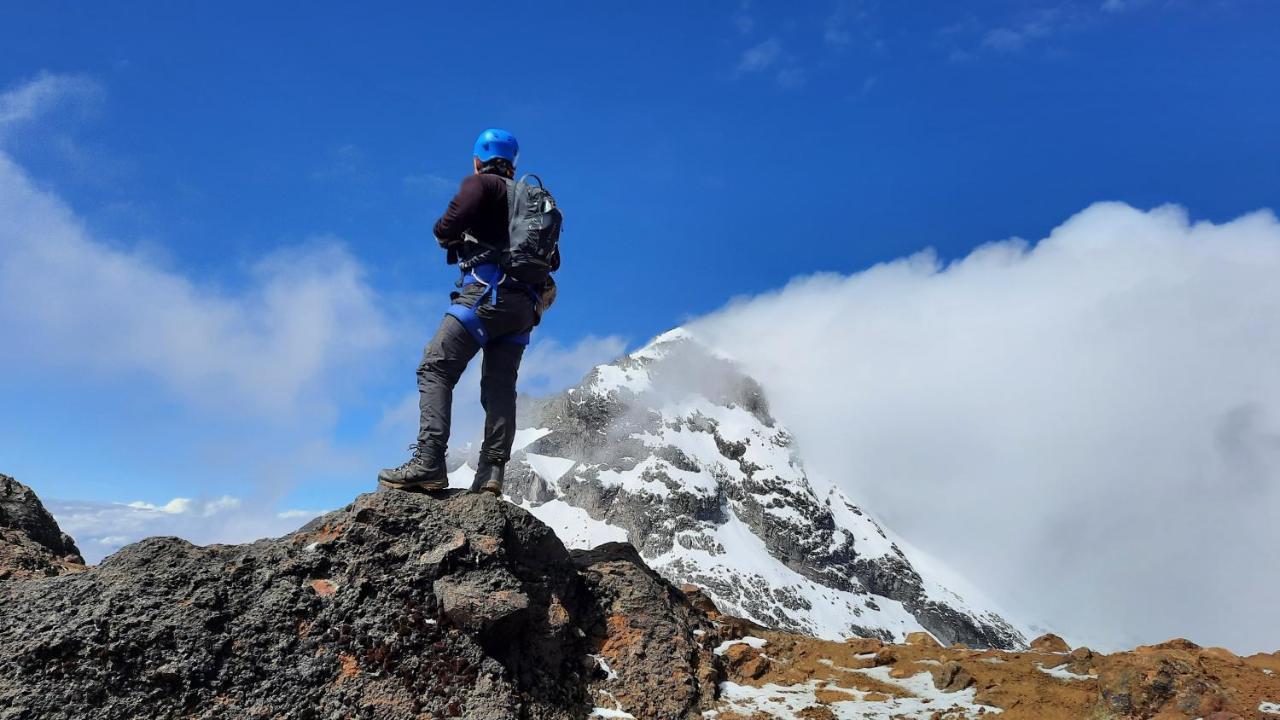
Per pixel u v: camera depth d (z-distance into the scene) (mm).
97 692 5375
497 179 7309
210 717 5465
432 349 7262
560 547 7441
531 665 6551
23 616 5758
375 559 6520
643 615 7473
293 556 6539
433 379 7270
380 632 6109
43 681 5359
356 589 6281
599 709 6648
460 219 7098
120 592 5895
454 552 6523
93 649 5508
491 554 6621
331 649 6000
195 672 5613
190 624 5797
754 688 7523
